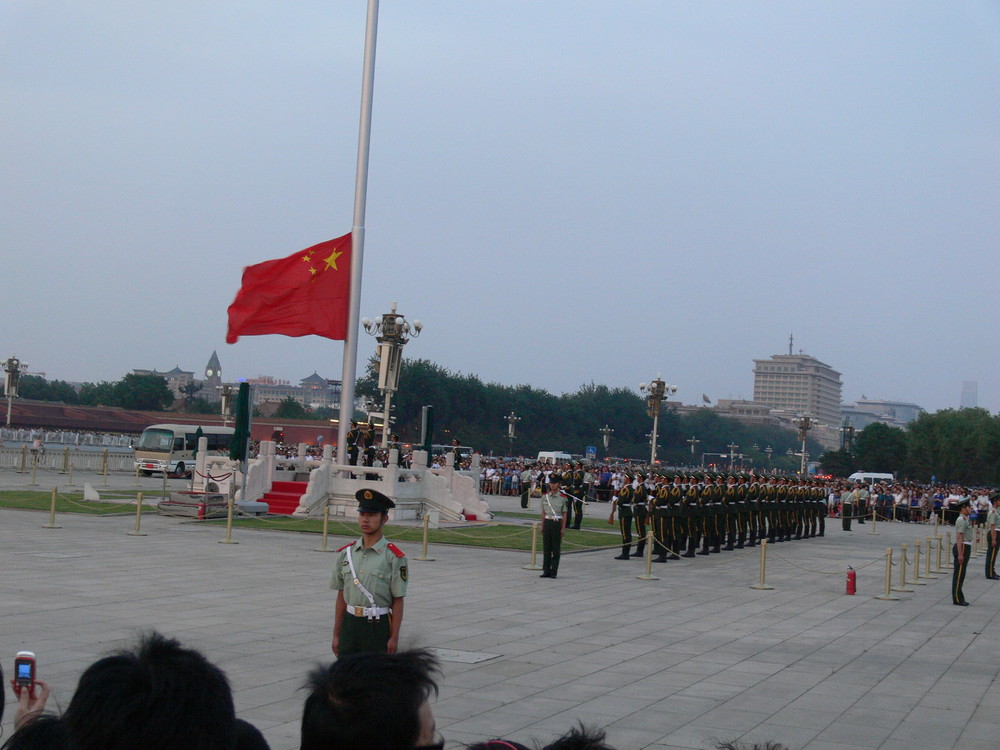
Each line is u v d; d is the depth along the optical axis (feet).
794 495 134.92
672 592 71.97
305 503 113.60
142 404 480.23
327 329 116.57
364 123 115.75
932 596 77.46
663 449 529.04
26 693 14.17
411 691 11.54
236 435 124.88
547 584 72.64
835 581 84.38
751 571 89.97
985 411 411.13
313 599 58.03
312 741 11.42
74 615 49.06
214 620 49.73
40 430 275.39
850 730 34.68
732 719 35.37
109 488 150.10
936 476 392.68
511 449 399.65
